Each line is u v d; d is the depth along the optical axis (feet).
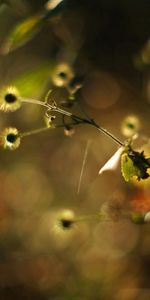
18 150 2.98
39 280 2.52
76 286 2.40
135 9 2.32
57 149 2.87
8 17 2.14
